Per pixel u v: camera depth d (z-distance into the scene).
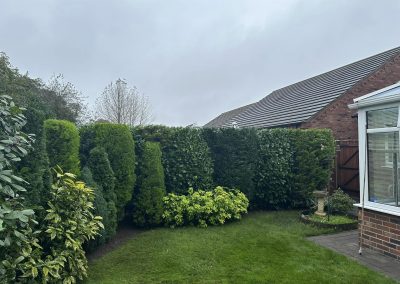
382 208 5.63
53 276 3.81
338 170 11.70
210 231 7.06
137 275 4.71
